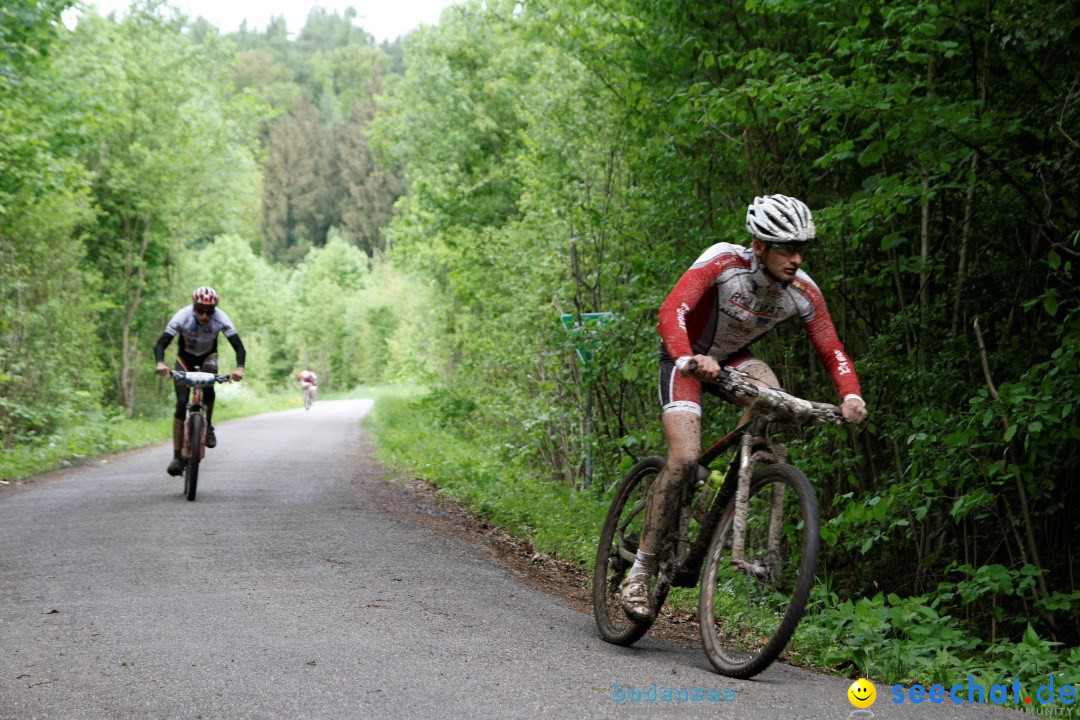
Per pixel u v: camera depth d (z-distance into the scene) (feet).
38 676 12.49
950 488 23.82
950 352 23.36
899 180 23.70
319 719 10.76
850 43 22.88
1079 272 22.48
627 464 33.01
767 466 14.19
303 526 26.84
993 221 23.82
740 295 14.56
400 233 110.11
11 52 56.39
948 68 25.35
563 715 10.96
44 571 20.13
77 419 64.75
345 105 581.53
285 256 403.95
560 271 44.14
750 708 11.57
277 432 76.79
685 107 27.40
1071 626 22.95
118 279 100.83
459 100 98.63
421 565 21.63
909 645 15.89
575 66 41.63
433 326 122.62
